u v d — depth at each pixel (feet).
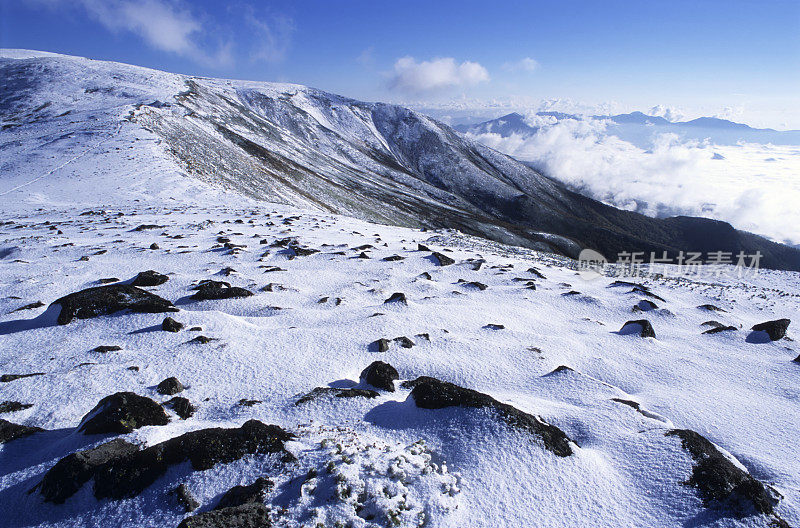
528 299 62.59
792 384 37.01
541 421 25.75
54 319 41.57
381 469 20.72
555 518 19.66
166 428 24.67
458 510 19.53
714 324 55.67
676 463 22.59
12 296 48.83
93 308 42.98
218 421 26.53
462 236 144.56
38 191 139.54
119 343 37.35
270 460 21.47
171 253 73.97
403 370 35.40
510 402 29.35
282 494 19.54
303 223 118.21
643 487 21.67
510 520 19.34
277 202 197.98
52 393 29.17
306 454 21.85
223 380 31.86
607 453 24.61
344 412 27.45
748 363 41.60
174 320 40.52
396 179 550.77
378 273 69.82
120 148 192.95
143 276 54.60
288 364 34.47
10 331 40.81
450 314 50.49
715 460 22.24
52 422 26.27
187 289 53.62
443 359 37.22
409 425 25.54
